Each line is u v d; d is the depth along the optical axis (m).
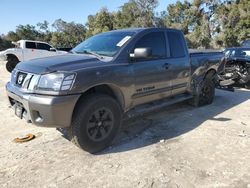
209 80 6.76
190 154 4.02
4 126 5.38
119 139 4.62
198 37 49.25
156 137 4.70
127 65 4.37
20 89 3.89
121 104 4.41
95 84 3.88
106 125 4.14
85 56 4.33
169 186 3.22
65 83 3.60
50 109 3.54
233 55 9.24
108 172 3.56
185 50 5.78
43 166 3.74
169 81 5.26
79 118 3.81
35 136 4.80
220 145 4.32
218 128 5.11
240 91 8.84
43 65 3.86
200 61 6.21
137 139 4.62
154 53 4.96
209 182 3.29
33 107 3.65
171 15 56.22
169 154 4.02
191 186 3.22
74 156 4.01
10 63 15.38
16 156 4.04
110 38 4.86
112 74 4.10
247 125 5.27
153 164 3.74
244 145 4.32
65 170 3.62
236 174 3.46
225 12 48.50
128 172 3.55
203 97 6.70
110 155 4.04
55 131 5.02
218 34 49.22
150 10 53.22
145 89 4.73
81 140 3.88
